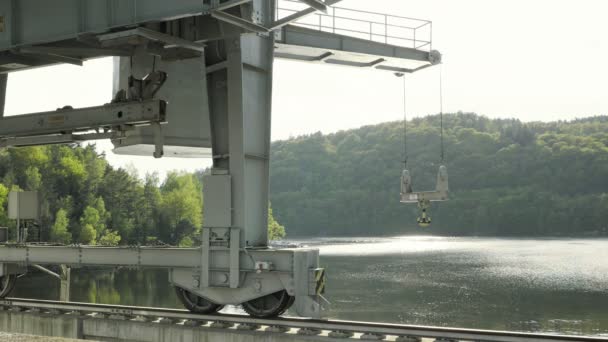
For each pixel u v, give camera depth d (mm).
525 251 123562
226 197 15625
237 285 15234
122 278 66750
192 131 23562
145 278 66750
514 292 56375
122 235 112000
